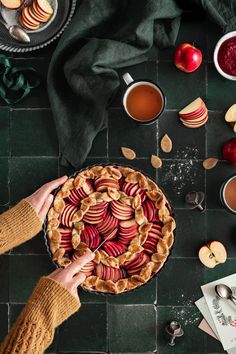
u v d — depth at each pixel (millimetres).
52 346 1332
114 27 1299
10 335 1071
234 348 1314
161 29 1301
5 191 1337
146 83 1256
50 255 1245
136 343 1329
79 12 1273
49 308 1082
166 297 1327
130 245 1246
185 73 1330
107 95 1285
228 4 1276
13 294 1327
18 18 1294
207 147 1327
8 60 1296
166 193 1328
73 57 1282
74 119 1301
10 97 1333
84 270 1239
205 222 1324
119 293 1235
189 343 1324
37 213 1194
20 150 1338
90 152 1332
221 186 1290
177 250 1325
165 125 1330
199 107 1292
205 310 1322
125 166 1249
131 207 1254
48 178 1337
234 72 1272
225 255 1306
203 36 1330
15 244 1197
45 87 1337
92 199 1243
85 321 1331
